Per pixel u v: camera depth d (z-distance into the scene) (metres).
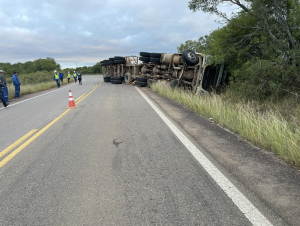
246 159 3.72
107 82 29.83
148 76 19.70
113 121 6.78
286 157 3.59
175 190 2.83
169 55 14.74
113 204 2.58
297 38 8.06
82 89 20.22
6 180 3.27
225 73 11.72
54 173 3.44
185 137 5.01
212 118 6.75
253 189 2.79
